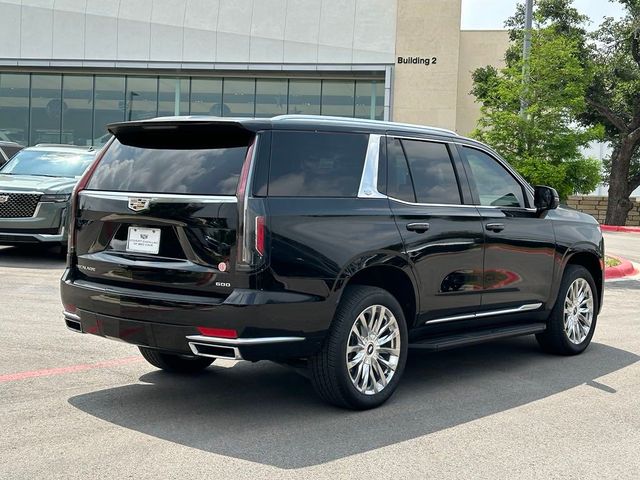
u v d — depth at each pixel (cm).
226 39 3322
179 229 551
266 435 539
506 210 731
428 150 673
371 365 602
